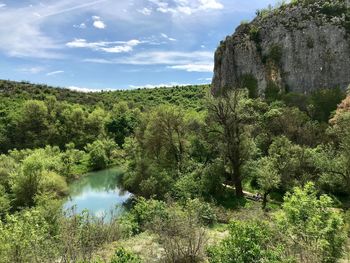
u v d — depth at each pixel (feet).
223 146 121.49
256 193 125.18
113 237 63.31
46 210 79.77
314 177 113.09
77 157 209.15
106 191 156.76
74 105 291.58
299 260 36.47
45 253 42.14
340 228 40.40
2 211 109.19
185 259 46.50
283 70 222.48
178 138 148.87
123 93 474.49
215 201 107.65
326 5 221.87
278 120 159.74
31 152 184.55
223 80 247.29
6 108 268.00
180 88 476.54
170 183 124.47
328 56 211.61
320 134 149.07
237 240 35.81
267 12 250.78
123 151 225.56
